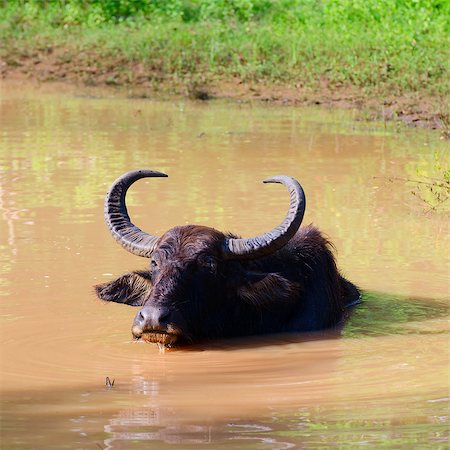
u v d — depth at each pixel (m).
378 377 21.59
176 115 58.06
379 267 30.28
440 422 18.56
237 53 70.88
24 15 82.75
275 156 45.84
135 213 35.56
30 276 28.78
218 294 24.56
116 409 19.50
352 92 62.75
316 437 17.77
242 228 33.56
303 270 26.36
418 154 46.41
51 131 52.31
